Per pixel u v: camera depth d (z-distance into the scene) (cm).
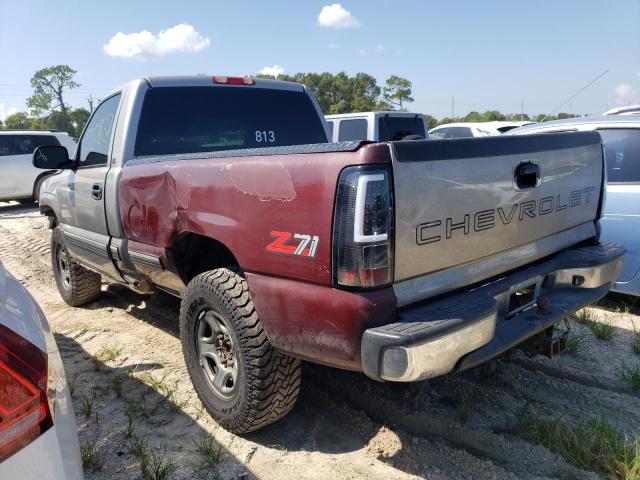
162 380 369
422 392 347
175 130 405
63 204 484
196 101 417
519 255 290
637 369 375
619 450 276
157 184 331
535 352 309
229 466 277
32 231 1004
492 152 261
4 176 1347
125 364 398
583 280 317
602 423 297
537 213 295
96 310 524
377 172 217
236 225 271
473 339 233
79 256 473
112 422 320
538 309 294
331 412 328
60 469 147
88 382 370
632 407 335
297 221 239
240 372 281
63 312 521
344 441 301
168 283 358
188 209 304
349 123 996
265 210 254
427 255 237
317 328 238
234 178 270
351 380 364
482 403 336
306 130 475
